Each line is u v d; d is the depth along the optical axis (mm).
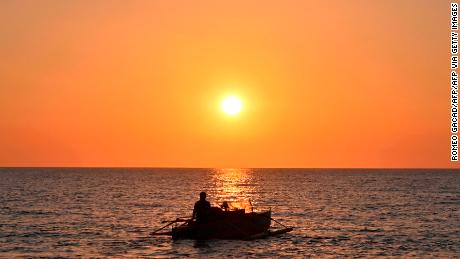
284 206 113312
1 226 73688
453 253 55312
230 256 53344
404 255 54156
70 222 79562
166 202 122000
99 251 55438
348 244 60375
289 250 56562
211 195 151250
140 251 55531
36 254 53688
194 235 62000
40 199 127438
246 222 63969
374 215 93500
